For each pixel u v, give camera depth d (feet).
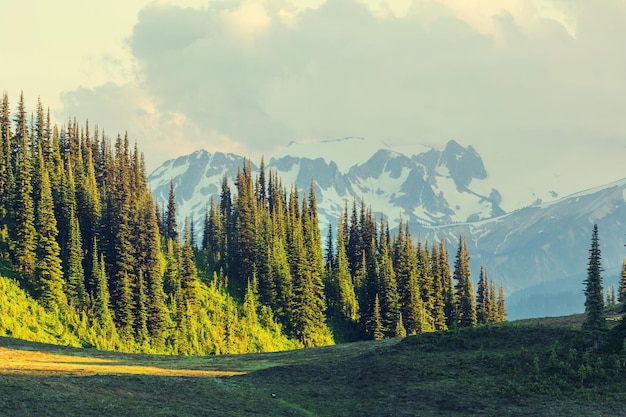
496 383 185.37
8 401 138.62
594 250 205.98
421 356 216.74
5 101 414.62
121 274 362.33
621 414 157.28
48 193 357.82
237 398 178.50
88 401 149.07
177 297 387.34
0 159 384.68
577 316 263.49
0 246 355.15
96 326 337.93
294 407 177.88
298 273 425.69
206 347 380.99
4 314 313.53
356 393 191.11
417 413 167.94
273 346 402.31
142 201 437.99
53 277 342.64
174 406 157.79
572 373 184.03
